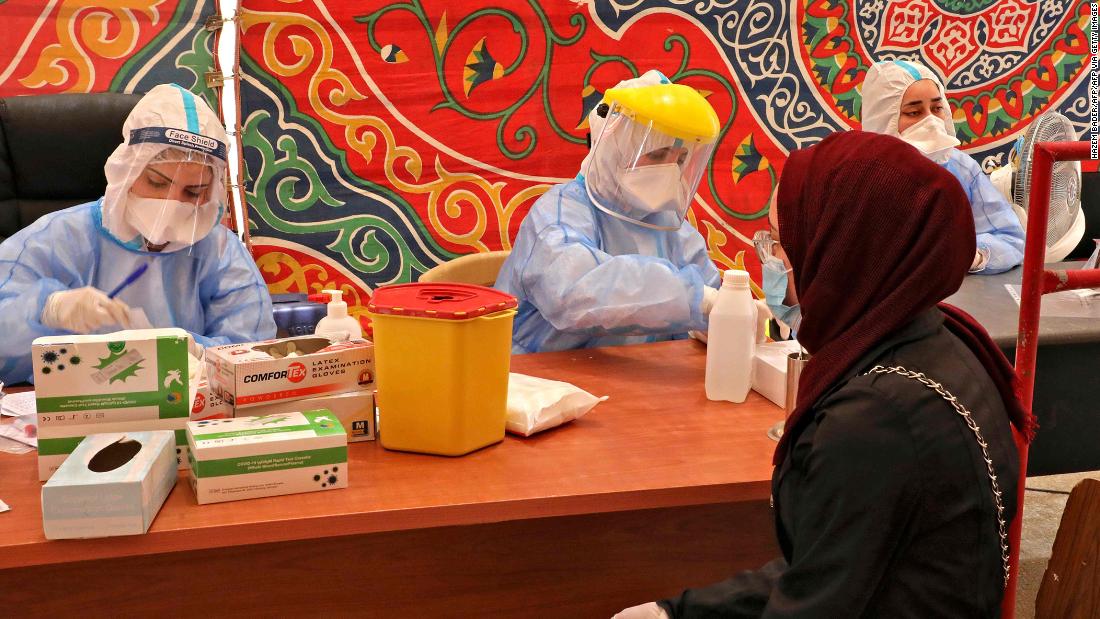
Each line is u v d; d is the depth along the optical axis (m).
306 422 1.25
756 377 1.67
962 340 1.08
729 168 3.29
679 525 1.44
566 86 3.08
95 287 2.09
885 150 0.96
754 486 1.26
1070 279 1.30
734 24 3.18
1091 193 3.25
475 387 1.32
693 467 1.31
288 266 2.97
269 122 2.86
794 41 3.24
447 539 1.34
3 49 2.59
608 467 1.30
